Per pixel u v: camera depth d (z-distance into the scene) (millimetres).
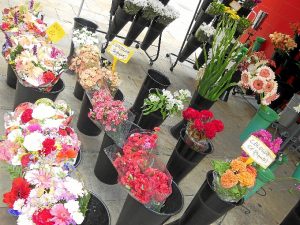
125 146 1855
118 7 3738
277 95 3342
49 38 2439
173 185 1892
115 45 2449
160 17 3787
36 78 2059
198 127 2281
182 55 4508
